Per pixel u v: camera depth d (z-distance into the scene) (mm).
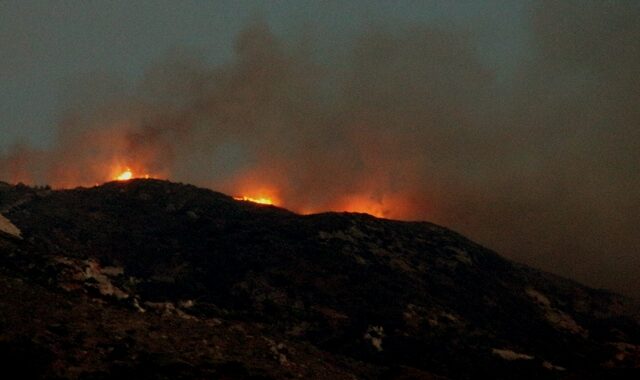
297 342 73375
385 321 88812
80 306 54188
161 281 95875
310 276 99500
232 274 99500
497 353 84938
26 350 43219
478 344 87312
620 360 92375
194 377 46812
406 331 86625
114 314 55250
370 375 66625
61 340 46469
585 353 95562
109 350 47531
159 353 49500
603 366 88938
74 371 42938
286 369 54969
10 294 51031
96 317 52906
